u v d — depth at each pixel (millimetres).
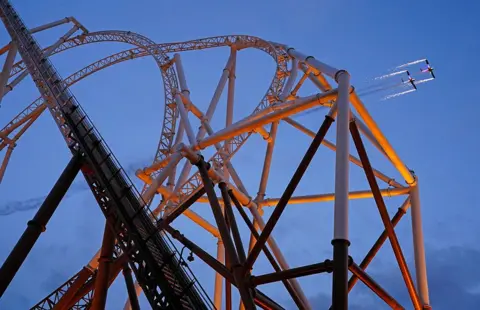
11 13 31156
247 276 19891
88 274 22500
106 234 20094
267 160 29609
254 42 37031
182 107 29078
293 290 22984
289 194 19781
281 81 31984
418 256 26062
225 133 24594
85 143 21016
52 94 23625
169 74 38688
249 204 26703
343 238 17531
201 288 19281
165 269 18812
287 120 30172
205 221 30531
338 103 20453
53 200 20062
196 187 28328
